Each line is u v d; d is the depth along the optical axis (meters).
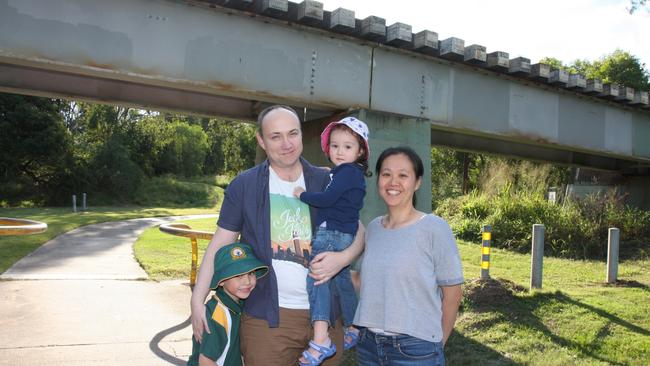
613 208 15.70
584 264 12.38
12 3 5.58
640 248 14.06
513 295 7.95
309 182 3.12
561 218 15.22
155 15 6.22
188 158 55.88
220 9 6.53
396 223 3.02
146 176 48.06
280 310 2.85
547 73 9.20
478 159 31.12
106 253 12.80
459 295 2.90
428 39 7.59
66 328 6.07
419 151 7.84
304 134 8.21
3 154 35.41
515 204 16.88
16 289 7.96
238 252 2.78
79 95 7.61
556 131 10.09
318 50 7.20
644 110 11.77
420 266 2.83
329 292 2.90
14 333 5.77
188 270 10.40
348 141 3.16
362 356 3.03
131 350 5.42
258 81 6.77
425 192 7.82
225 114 8.67
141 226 21.62
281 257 2.88
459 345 6.06
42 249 12.96
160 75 6.22
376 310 2.92
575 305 7.73
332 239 2.96
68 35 5.79
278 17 6.80
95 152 41.12
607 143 11.18
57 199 38.03
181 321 6.67
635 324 6.94
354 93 7.45
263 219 2.88
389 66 7.78
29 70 7.28
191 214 33.69
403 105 7.87
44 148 36.16
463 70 8.59
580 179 22.42
